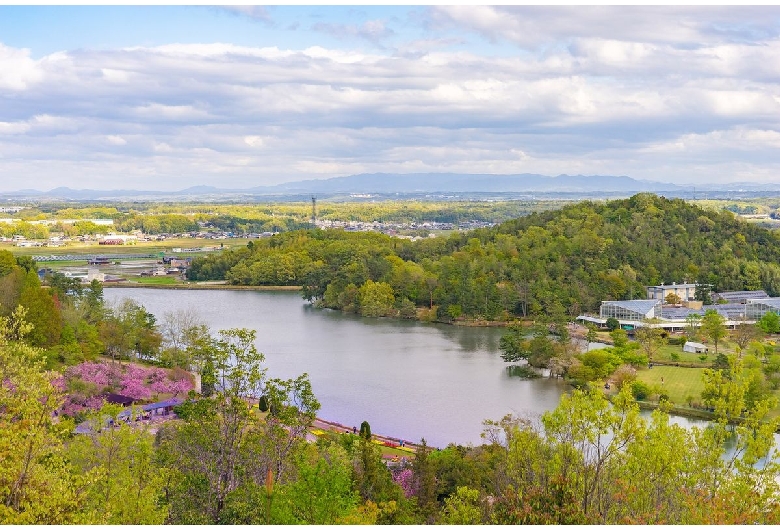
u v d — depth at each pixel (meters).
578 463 73.75
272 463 78.56
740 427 84.00
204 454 77.56
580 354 198.38
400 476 108.50
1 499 61.47
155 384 160.75
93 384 149.00
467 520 77.88
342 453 97.88
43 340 164.62
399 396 177.25
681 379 186.25
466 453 117.12
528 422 123.44
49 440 67.00
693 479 72.31
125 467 77.00
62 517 62.88
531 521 64.25
